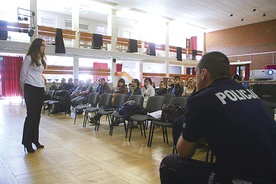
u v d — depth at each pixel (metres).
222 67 1.19
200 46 14.75
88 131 4.38
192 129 1.08
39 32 8.30
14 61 9.69
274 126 1.04
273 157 0.96
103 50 9.88
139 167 2.52
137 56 10.89
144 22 12.00
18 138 3.77
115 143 3.51
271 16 11.14
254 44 12.33
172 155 1.35
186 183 1.18
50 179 2.18
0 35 7.61
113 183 2.11
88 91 6.57
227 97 1.04
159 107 3.86
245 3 9.38
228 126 0.98
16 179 2.18
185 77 12.67
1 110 7.08
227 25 12.82
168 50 12.30
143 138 3.86
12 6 9.95
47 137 3.86
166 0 9.05
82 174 2.31
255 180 0.94
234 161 0.98
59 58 9.70
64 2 9.83
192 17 11.32
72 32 9.16
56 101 6.50
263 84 2.56
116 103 4.58
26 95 2.93
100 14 11.98
